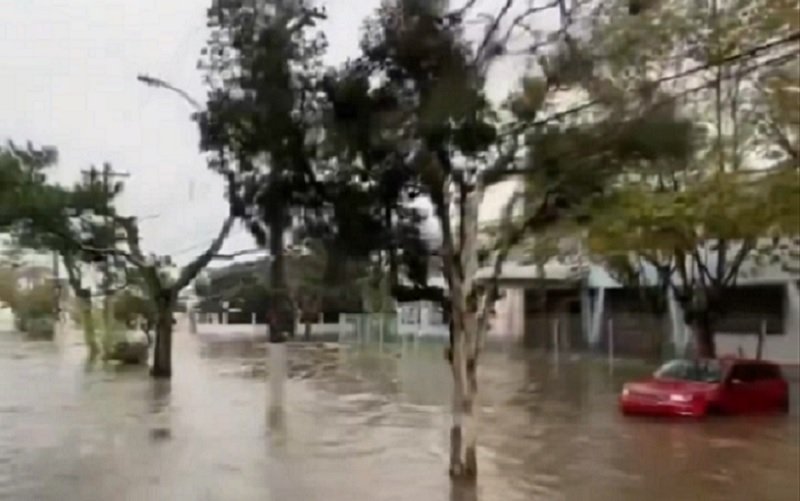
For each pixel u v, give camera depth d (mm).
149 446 17719
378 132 13555
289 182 14398
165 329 33562
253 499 12969
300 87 14047
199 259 33719
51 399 26094
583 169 13984
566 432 19938
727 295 35938
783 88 22719
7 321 82625
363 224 14320
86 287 43344
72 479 14383
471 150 13516
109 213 33625
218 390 28719
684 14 18844
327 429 20234
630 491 13805
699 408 22125
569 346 48125
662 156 14383
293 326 56156
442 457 16484
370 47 13617
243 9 14109
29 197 32312
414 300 14766
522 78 13773
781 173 25047
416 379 33531
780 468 15703
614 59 13898
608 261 35688
